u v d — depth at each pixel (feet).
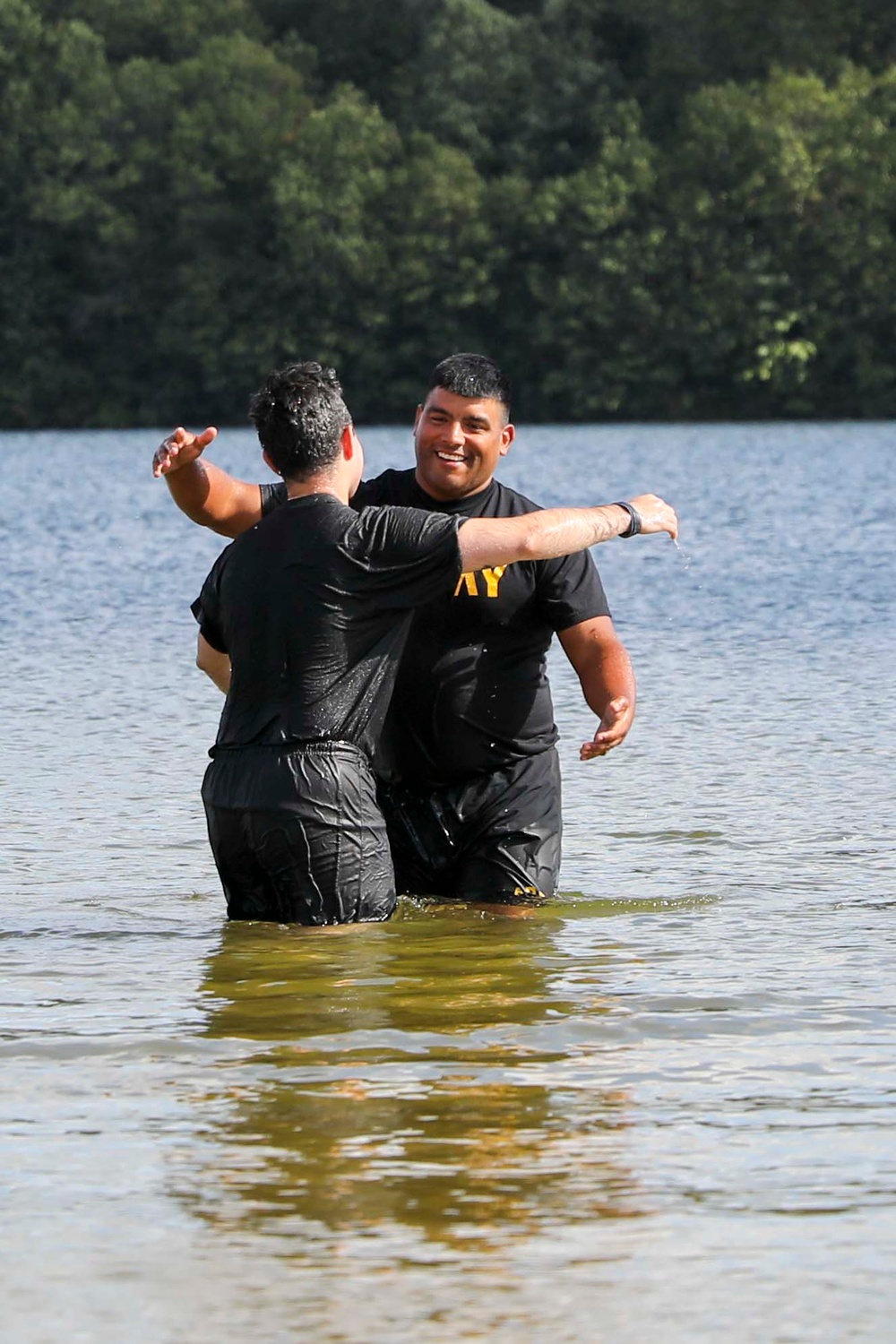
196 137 555.69
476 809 54.29
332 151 550.36
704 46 588.09
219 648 53.93
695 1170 30.50
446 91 568.82
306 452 50.65
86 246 569.64
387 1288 25.95
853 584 155.43
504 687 54.13
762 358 538.47
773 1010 40.75
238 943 48.60
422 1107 33.81
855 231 537.24
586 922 51.11
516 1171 30.50
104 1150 31.60
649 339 547.49
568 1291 25.90
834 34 589.73
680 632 125.90
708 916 51.88
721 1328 24.82
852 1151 31.42
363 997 42.22
